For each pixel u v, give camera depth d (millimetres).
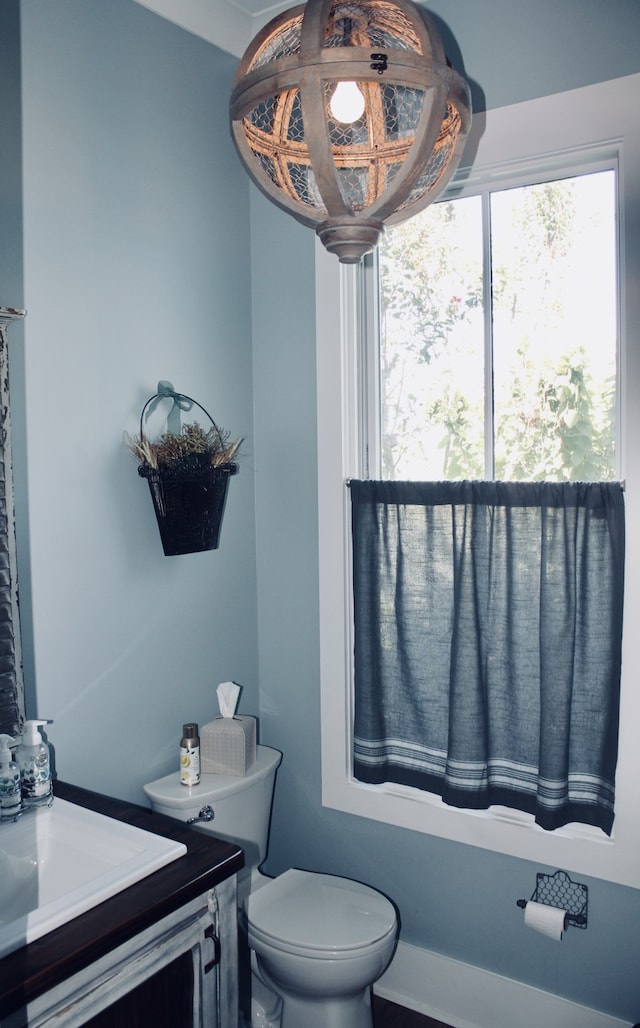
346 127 1034
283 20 1075
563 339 2031
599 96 1869
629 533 1864
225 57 2338
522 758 2053
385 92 1026
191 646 2277
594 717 1946
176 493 2020
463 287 2170
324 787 2410
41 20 1779
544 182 2035
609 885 1983
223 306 2369
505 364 2117
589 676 1940
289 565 2469
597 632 1919
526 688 2031
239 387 2447
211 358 2328
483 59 2025
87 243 1912
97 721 1979
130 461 2045
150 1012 1344
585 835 1989
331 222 1036
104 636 1989
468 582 2039
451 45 2066
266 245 2441
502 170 2047
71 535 1889
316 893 2148
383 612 2244
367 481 2227
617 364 1952
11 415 1709
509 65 1991
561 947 2066
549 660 1934
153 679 2146
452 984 2230
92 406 1935
